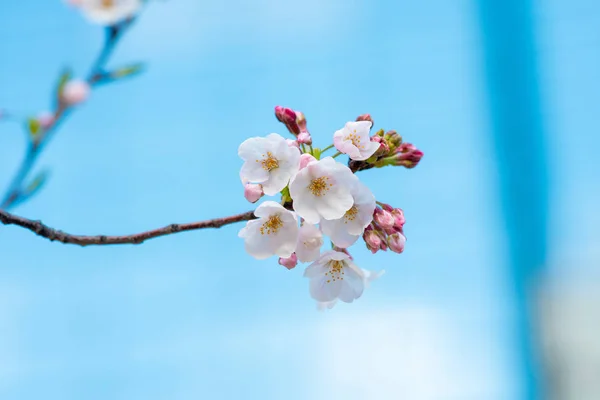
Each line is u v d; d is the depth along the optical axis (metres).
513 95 2.16
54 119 1.35
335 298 1.21
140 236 1.17
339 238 1.18
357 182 1.17
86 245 1.18
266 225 1.17
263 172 1.17
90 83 1.39
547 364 2.02
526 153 2.13
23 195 1.31
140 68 1.41
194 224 1.17
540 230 2.09
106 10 1.40
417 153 1.20
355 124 1.17
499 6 2.19
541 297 2.06
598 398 1.96
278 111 1.21
